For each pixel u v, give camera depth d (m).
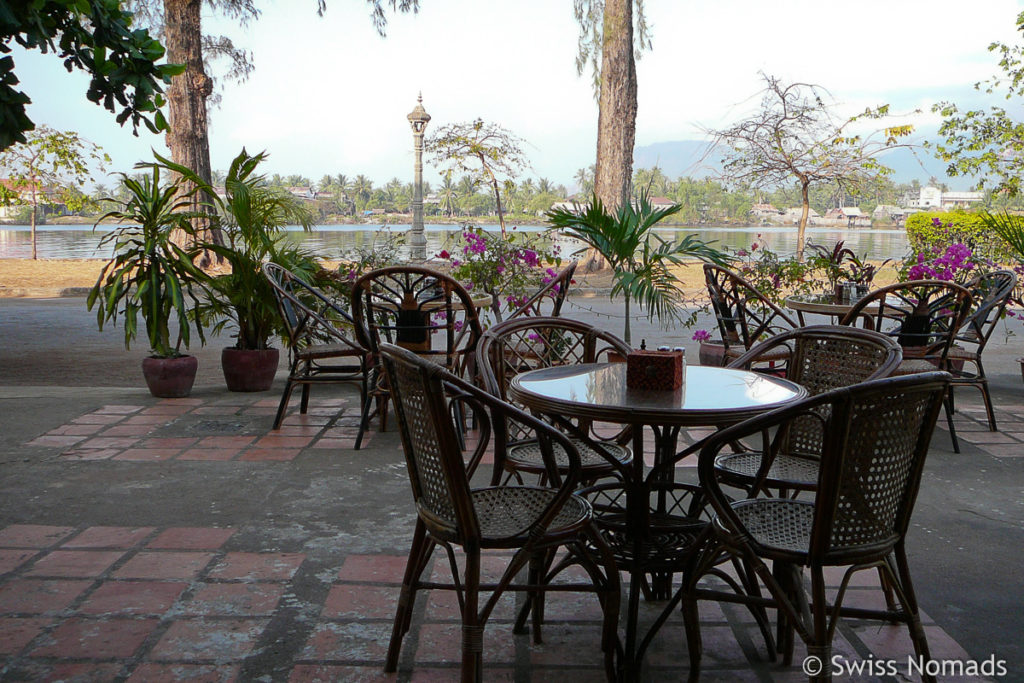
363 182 100.44
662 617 2.30
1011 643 2.49
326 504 3.65
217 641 2.46
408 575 2.31
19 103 3.37
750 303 7.39
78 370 7.54
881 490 2.04
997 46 12.70
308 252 6.76
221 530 3.32
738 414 2.25
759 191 14.24
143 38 3.55
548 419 3.44
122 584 2.82
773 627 2.62
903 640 2.52
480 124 14.46
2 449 4.47
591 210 6.11
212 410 5.42
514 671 2.34
